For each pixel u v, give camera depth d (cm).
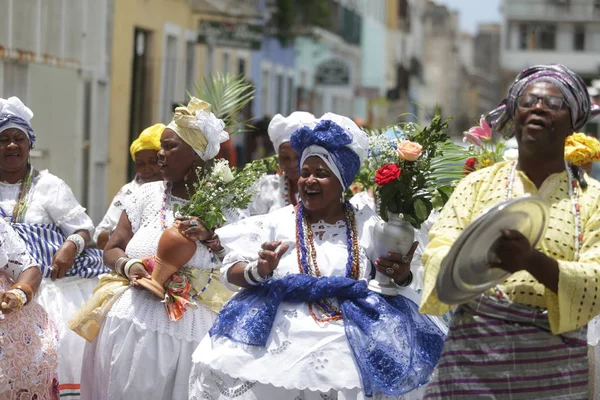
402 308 611
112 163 1925
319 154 604
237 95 887
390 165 593
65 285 803
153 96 2145
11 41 1476
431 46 10412
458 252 466
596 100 3341
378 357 587
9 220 772
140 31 2108
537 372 497
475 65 12262
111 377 714
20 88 1530
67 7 1681
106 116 1880
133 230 743
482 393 500
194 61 2388
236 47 2322
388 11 6372
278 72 3484
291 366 588
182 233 710
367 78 5588
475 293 489
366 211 623
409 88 6706
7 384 676
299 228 616
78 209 793
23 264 692
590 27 8544
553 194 505
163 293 712
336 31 4519
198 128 733
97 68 1820
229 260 620
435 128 611
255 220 629
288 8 3256
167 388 714
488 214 459
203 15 2427
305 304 603
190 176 743
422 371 595
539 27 8562
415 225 597
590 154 710
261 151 2436
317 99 4316
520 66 8656
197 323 718
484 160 724
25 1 1520
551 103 496
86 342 759
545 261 477
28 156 786
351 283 600
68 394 787
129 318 712
